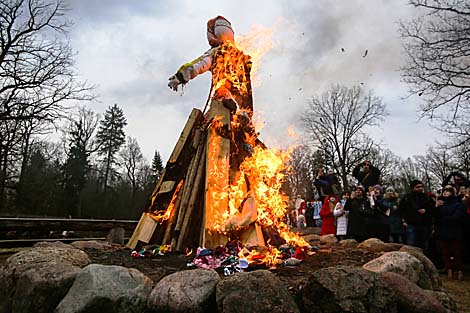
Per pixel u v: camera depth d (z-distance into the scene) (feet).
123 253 16.07
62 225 32.12
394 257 11.84
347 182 104.47
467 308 14.40
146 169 163.73
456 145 50.90
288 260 13.61
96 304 8.83
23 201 113.19
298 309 8.86
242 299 8.59
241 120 17.95
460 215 20.70
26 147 96.53
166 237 16.47
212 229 15.21
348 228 24.32
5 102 57.16
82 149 128.16
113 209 134.72
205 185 16.26
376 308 8.73
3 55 55.42
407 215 24.02
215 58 17.95
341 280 9.05
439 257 23.56
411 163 160.66
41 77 57.47
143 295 9.41
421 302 9.27
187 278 9.51
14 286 10.23
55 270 10.02
